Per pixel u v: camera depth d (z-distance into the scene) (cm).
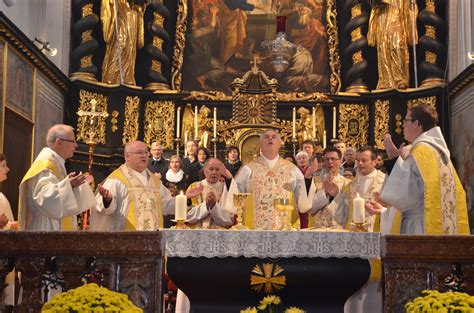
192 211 722
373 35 1501
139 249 505
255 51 1554
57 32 1388
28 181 633
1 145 1020
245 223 717
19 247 501
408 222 588
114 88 1443
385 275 511
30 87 1185
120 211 720
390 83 1466
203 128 1459
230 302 560
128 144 743
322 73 1542
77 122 1409
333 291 555
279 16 1477
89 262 548
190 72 1548
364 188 725
